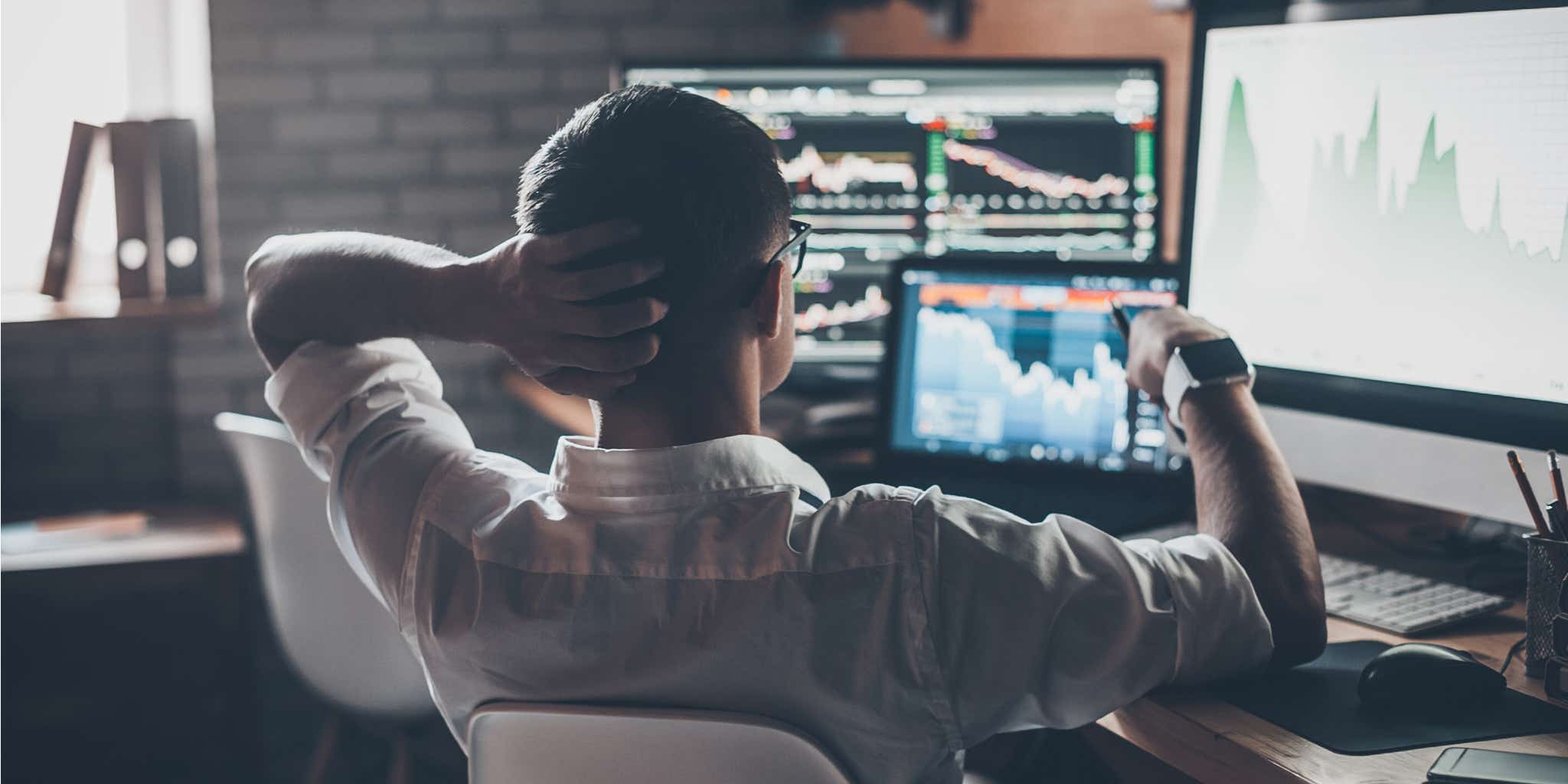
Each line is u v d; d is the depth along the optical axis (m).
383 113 2.71
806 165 2.06
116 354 2.69
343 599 1.75
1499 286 1.23
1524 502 1.22
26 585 2.20
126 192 2.49
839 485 1.72
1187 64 2.07
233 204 2.69
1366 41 1.32
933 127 2.05
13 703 2.21
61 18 2.70
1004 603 0.81
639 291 0.83
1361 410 1.35
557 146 0.86
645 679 0.82
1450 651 1.01
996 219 2.07
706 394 0.86
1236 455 1.03
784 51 2.77
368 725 1.88
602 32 2.74
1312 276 1.38
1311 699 1.01
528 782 0.89
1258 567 0.96
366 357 1.01
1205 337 1.11
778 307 0.86
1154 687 0.87
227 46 2.65
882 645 0.81
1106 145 2.05
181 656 2.28
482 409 2.79
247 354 2.71
